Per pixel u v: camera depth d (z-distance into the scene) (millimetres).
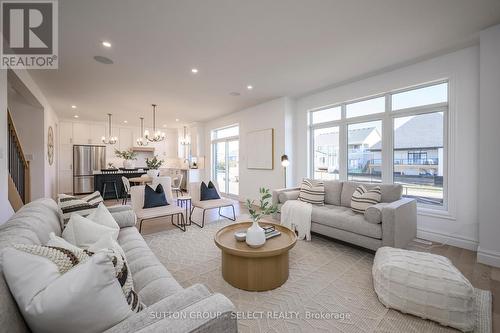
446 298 1558
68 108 5656
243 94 4637
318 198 3500
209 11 2127
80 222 1531
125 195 6137
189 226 3805
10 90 4246
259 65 3295
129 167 7395
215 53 2930
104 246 1196
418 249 2865
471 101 2826
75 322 724
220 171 7242
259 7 2084
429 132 3266
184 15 2180
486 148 2514
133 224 2453
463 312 1514
